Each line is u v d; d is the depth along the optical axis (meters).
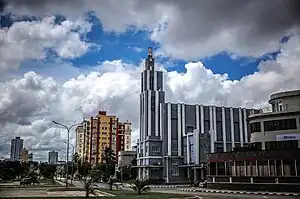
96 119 149.88
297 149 41.75
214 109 95.06
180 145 89.69
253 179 44.88
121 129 155.00
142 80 96.44
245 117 97.94
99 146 146.75
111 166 108.81
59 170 141.00
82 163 118.56
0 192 40.00
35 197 30.72
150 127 90.25
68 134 57.41
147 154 88.06
